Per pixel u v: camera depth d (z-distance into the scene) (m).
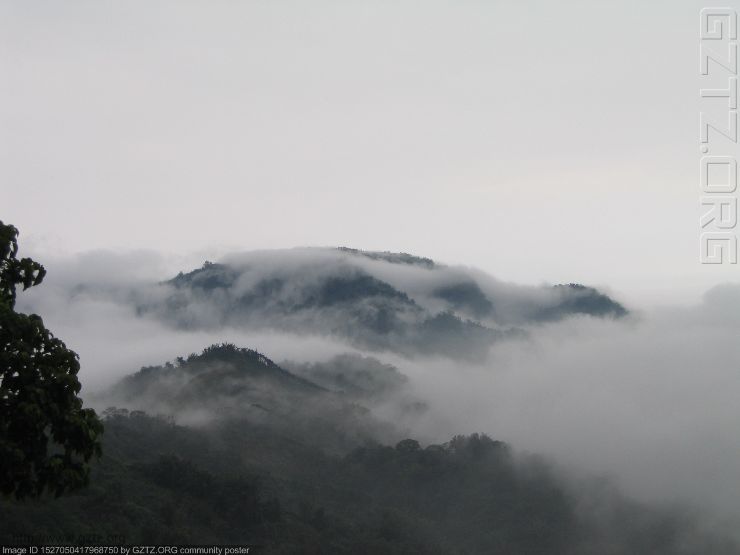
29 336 37.91
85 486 38.56
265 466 134.62
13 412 36.56
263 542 97.56
